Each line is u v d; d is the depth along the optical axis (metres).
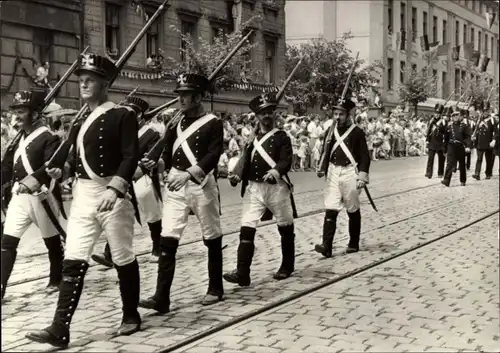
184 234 11.76
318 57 14.63
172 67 11.35
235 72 11.05
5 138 6.62
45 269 8.48
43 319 6.54
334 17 20.62
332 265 9.47
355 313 7.16
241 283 8.18
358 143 10.13
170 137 7.27
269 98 8.40
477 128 22.47
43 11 6.09
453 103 20.22
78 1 6.42
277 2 14.51
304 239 11.52
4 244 6.84
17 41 5.96
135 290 6.32
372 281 8.59
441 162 22.64
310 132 24.09
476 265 9.57
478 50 19.64
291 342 6.18
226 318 6.85
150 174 9.24
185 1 12.25
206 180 7.18
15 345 5.83
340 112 10.09
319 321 6.85
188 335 6.28
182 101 7.16
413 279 8.70
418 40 19.64
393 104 20.17
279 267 9.30
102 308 7.10
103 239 10.66
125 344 5.99
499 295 7.93
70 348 5.86
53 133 6.79
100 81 6.02
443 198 17.31
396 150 26.91
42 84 6.41
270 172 8.25
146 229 12.03
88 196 5.97
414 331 6.57
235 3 13.33
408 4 19.75
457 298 7.80
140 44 10.99
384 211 14.95
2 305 6.99
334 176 10.12
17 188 6.75
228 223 13.00
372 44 19.92
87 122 5.99
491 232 12.34
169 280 7.02
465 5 19.62
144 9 11.02
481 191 18.92
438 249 10.73
